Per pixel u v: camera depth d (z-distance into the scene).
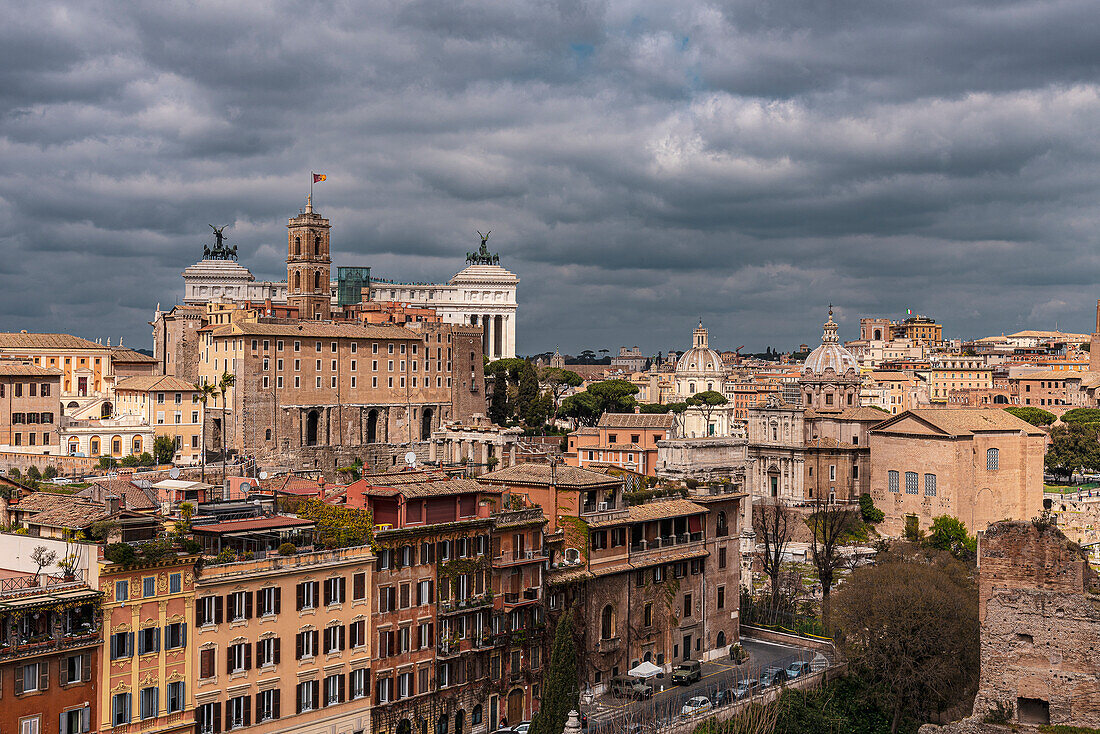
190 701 105.38
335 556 116.25
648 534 151.62
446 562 126.50
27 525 111.06
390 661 121.44
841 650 149.12
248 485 143.25
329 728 115.62
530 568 136.00
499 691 131.38
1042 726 96.88
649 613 150.25
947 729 99.50
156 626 103.38
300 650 113.69
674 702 136.62
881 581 143.75
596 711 132.38
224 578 107.69
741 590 183.12
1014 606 98.56
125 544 102.06
